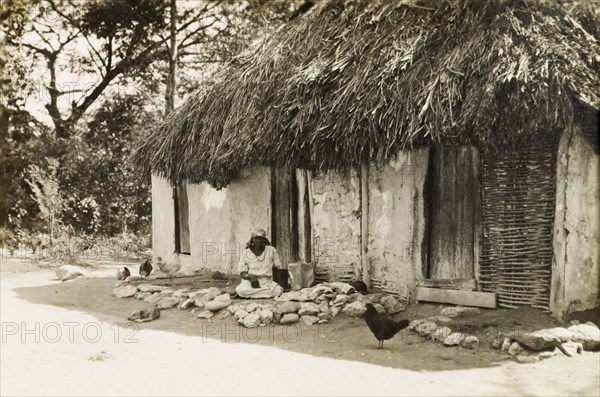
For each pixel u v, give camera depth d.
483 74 6.41
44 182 16.56
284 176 9.25
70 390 4.44
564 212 6.19
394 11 8.39
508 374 4.93
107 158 18.36
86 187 18.02
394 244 7.68
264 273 8.05
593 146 6.16
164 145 10.29
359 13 8.84
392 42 7.67
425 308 7.15
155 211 11.66
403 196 7.55
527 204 6.62
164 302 7.76
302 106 7.90
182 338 6.16
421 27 7.72
